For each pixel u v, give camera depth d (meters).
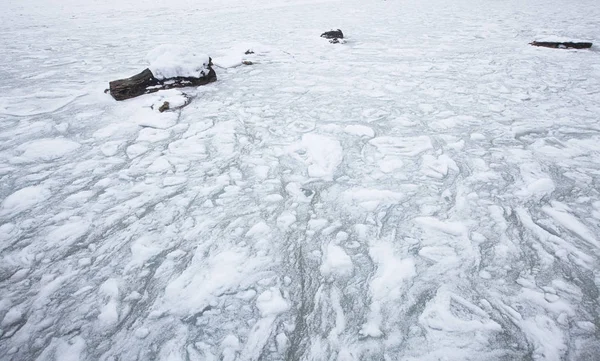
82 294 1.78
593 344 1.44
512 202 2.33
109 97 4.52
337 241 2.08
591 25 8.84
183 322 1.63
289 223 2.24
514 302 1.63
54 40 8.92
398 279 1.79
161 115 3.96
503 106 4.00
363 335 1.53
